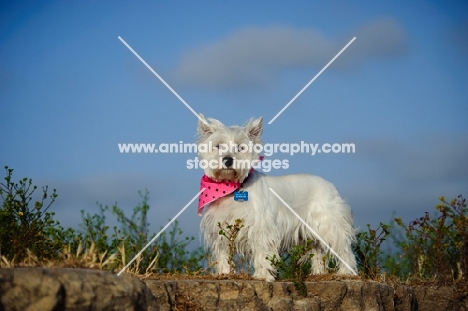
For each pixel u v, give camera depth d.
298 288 1.92
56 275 1.36
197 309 1.71
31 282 1.32
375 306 1.97
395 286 2.12
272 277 2.00
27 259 1.61
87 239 2.22
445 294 2.26
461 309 2.27
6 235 1.97
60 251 2.01
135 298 1.43
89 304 1.36
